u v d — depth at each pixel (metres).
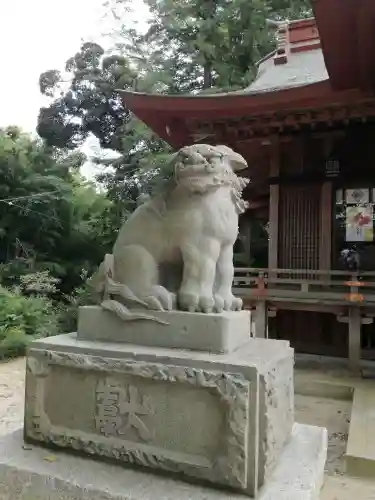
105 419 2.49
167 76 17.44
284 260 8.69
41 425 2.64
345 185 8.38
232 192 2.78
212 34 17.12
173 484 2.26
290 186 8.72
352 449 4.39
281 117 8.02
